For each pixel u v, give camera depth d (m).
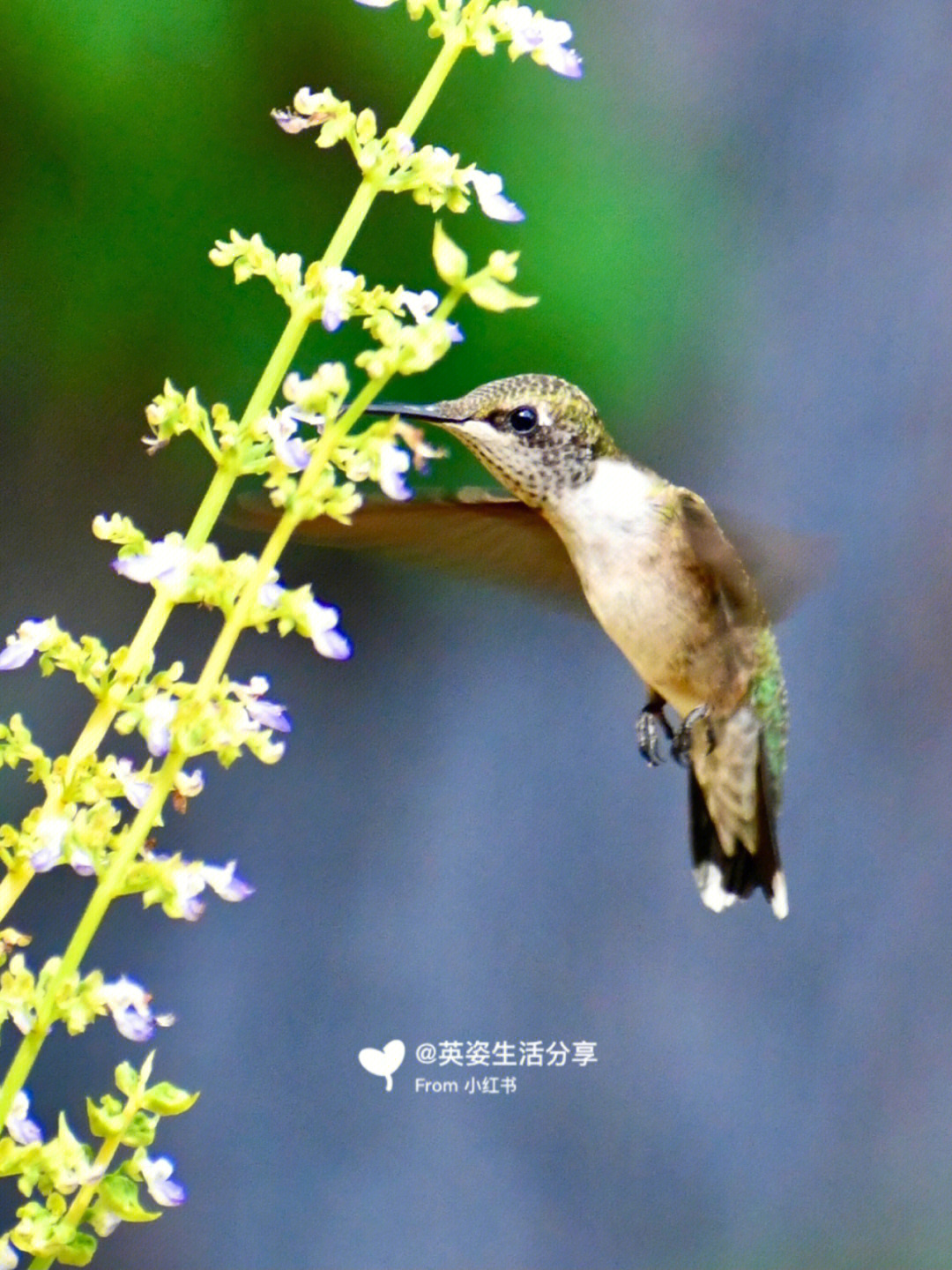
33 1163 2.16
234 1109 2.69
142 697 2.17
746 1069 2.85
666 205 2.46
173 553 2.17
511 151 2.43
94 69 2.39
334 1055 2.75
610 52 2.86
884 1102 2.88
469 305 2.40
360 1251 2.65
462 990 2.82
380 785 2.88
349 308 2.17
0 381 2.48
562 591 2.29
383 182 2.17
